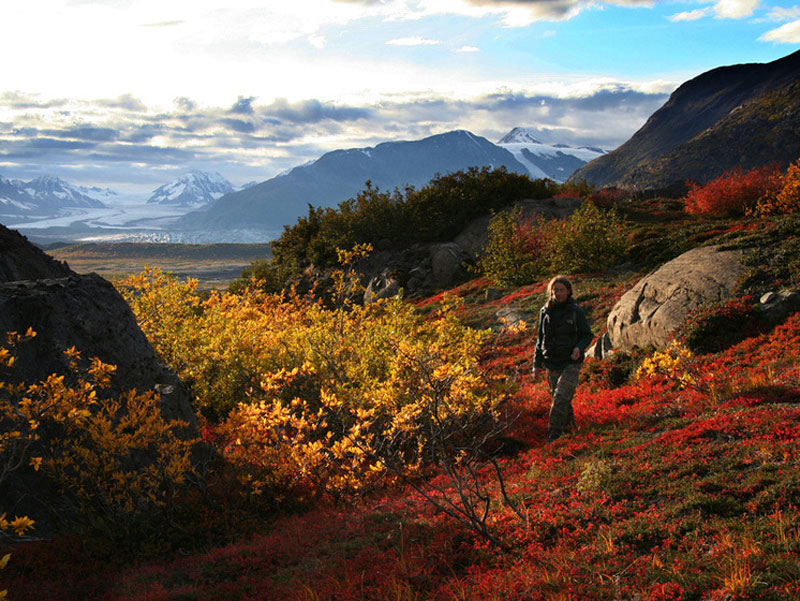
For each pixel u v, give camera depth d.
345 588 4.50
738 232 15.44
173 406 8.65
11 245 9.96
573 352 8.18
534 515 5.25
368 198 42.50
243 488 7.81
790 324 10.41
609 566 4.01
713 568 3.68
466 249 36.69
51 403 5.66
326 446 8.18
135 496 6.99
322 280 39.12
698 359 10.44
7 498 6.29
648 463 5.82
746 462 5.30
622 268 22.89
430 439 7.49
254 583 5.15
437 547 5.02
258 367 11.41
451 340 10.30
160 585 5.25
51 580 5.54
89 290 8.73
